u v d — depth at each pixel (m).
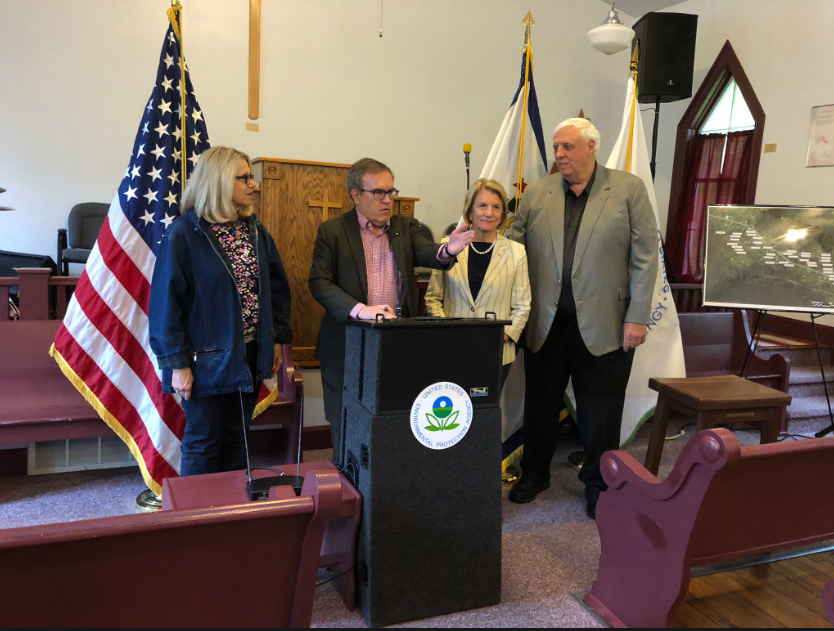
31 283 2.85
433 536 1.76
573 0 5.62
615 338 2.51
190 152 2.59
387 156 5.10
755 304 3.35
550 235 2.58
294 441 2.76
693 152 6.01
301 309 3.17
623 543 1.79
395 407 1.69
